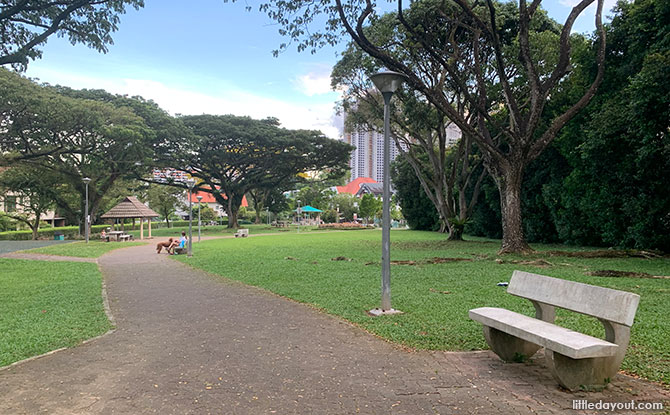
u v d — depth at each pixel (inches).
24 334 241.8
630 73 634.2
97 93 1491.1
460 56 740.0
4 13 453.4
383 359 188.2
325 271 496.1
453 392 150.0
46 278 502.0
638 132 571.8
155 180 1891.0
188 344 218.1
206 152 1779.0
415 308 285.9
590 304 159.0
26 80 1024.2
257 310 301.9
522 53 586.6
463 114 889.5
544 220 992.9
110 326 262.4
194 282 455.8
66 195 1721.2
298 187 2714.1
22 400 147.9
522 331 160.2
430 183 1046.4
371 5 468.4
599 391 148.6
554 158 884.0
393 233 1498.5
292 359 190.2
